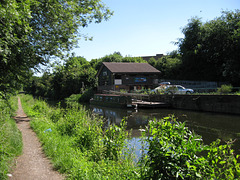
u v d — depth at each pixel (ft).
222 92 80.74
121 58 221.66
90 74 165.58
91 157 18.98
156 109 84.64
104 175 14.76
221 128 42.50
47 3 29.76
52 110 50.01
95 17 40.04
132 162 18.22
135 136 33.40
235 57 113.39
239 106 61.16
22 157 18.84
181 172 10.69
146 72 142.51
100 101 111.14
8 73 27.12
